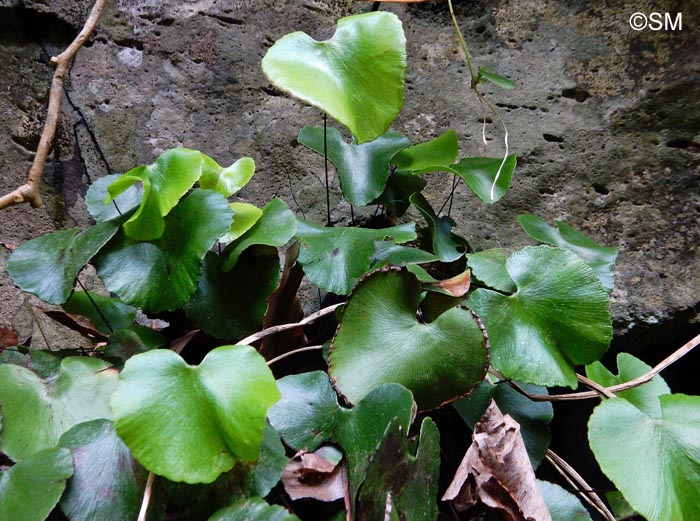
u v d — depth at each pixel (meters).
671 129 0.32
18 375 0.18
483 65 0.35
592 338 0.19
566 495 0.19
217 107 0.34
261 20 0.34
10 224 0.32
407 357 0.18
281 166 0.34
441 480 0.26
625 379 0.23
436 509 0.17
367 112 0.17
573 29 0.34
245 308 0.23
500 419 0.18
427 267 0.31
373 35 0.18
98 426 0.17
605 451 0.17
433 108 0.34
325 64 0.17
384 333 0.19
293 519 0.15
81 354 0.24
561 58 0.34
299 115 0.34
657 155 0.31
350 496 0.16
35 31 0.33
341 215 0.33
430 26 0.36
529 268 0.20
